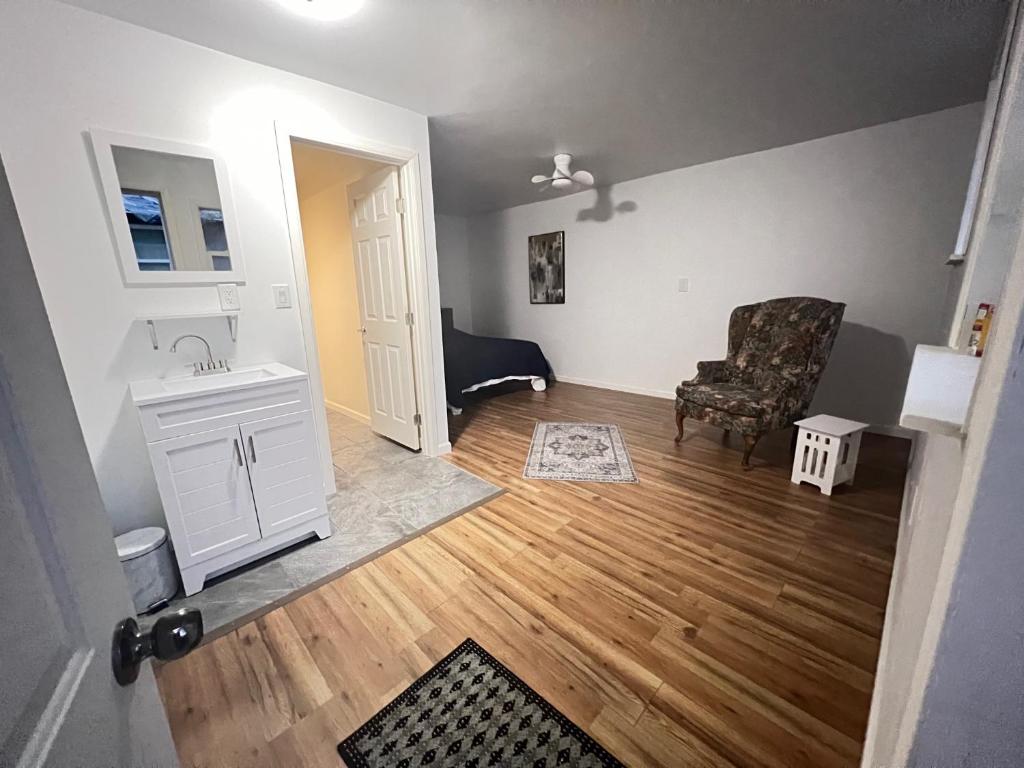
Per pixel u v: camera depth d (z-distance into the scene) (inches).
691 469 108.0
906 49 77.3
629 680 51.1
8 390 14.3
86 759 14.3
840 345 129.2
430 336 115.4
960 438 16.3
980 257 29.7
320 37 70.6
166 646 19.1
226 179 77.2
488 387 192.5
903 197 114.2
